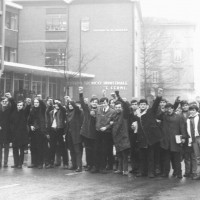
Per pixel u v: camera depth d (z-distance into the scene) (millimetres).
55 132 12789
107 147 12008
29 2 41812
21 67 32125
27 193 8594
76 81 40469
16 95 30078
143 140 11039
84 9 41438
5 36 39344
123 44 40906
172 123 11188
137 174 11258
